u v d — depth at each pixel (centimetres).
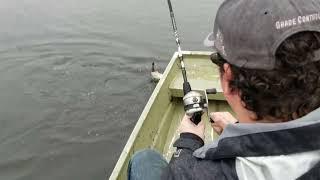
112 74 1027
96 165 731
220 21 110
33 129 827
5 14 1387
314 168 96
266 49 99
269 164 98
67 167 727
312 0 103
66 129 826
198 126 188
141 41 1195
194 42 1177
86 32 1248
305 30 97
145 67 1059
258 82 100
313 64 97
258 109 103
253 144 100
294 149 97
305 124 97
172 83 455
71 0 1549
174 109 444
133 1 1539
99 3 1515
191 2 1502
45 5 1484
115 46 1165
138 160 216
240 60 103
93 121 848
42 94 941
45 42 1180
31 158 749
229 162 106
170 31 1256
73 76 1020
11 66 1059
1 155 757
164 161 222
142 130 348
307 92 98
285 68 97
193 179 109
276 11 100
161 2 1515
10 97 929
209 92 221
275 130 99
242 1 106
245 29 102
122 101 914
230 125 105
